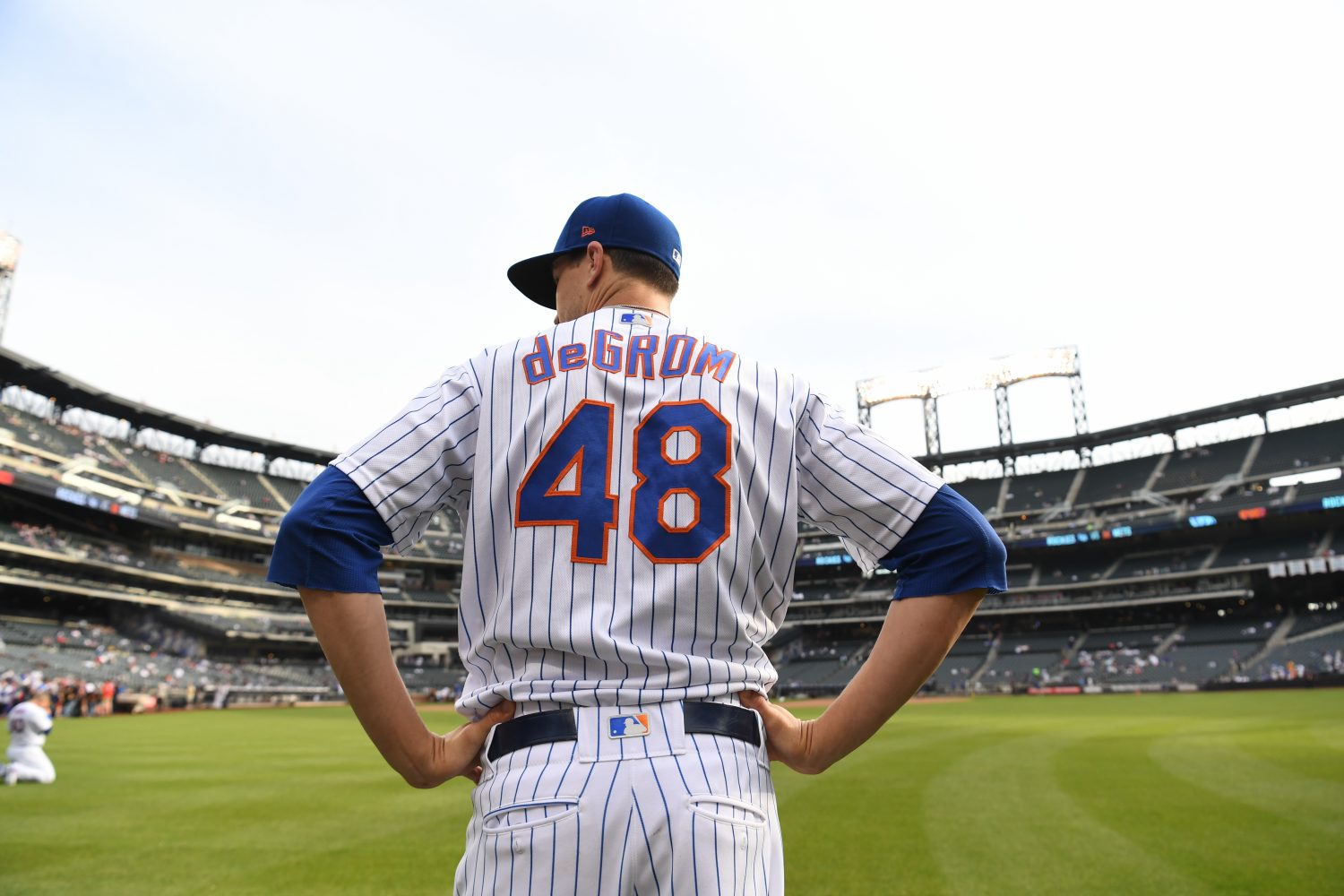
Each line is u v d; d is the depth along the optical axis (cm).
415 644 5294
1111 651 4700
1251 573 4581
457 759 136
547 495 138
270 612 5012
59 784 1106
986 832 724
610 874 120
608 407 144
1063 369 5962
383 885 583
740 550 139
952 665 4962
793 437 152
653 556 134
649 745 125
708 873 120
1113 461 5797
